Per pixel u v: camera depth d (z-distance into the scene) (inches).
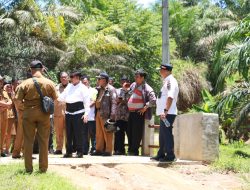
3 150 401.1
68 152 382.9
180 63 1130.0
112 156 409.7
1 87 393.7
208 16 1338.6
